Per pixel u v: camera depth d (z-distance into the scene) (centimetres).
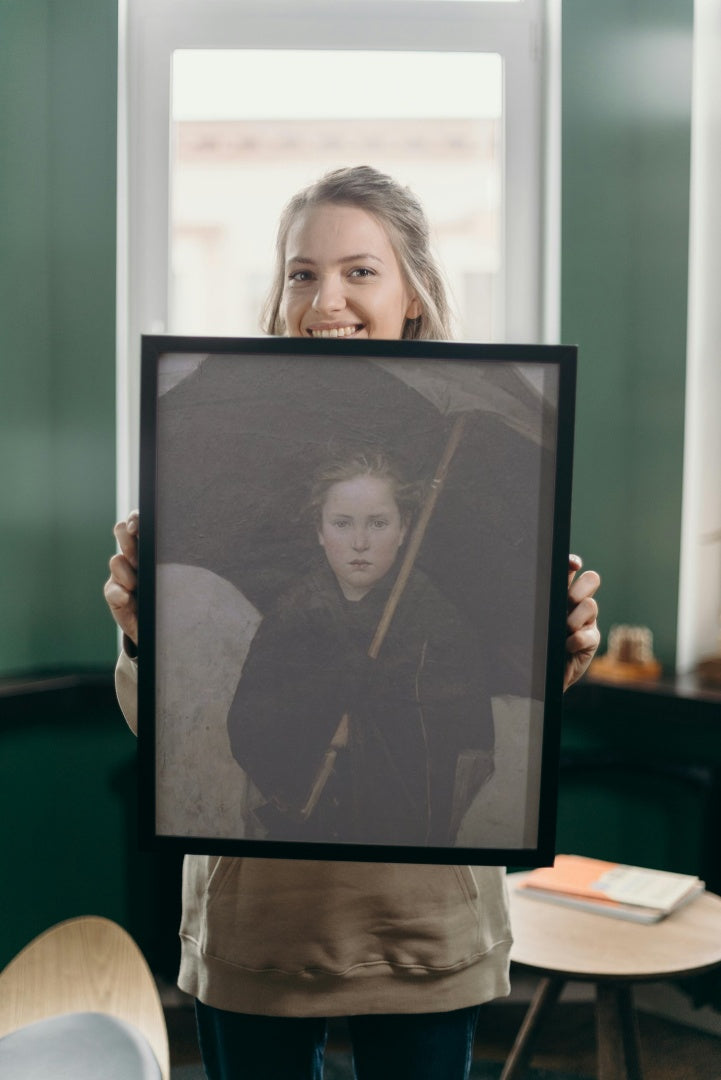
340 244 112
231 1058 111
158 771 96
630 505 253
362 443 94
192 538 94
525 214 253
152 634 95
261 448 94
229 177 256
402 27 246
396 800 95
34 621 245
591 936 156
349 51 247
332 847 96
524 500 94
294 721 95
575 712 248
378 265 113
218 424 94
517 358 92
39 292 243
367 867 107
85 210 244
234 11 245
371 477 94
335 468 94
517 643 94
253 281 260
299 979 107
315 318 114
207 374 94
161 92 247
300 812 96
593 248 247
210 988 110
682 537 249
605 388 250
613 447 251
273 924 108
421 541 94
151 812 96
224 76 251
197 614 95
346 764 95
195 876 115
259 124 255
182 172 255
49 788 239
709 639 259
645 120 244
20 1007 98
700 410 251
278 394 94
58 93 242
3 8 231
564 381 93
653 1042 229
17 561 241
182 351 93
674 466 248
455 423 94
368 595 95
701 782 218
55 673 243
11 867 233
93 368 246
